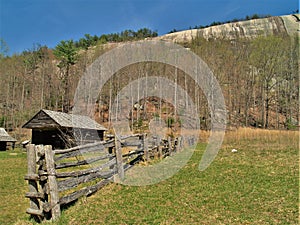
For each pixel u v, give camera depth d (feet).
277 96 120.37
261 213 15.26
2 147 77.30
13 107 113.50
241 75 118.01
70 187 16.49
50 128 60.44
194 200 17.83
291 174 24.53
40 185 14.29
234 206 16.52
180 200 17.88
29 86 126.93
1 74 119.14
